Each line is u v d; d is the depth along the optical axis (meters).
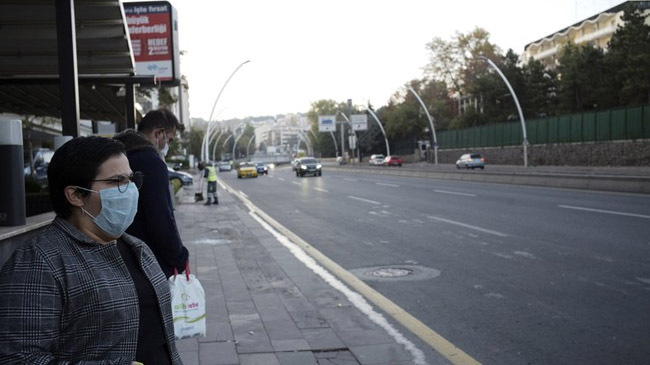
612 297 6.72
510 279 7.84
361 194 24.98
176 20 22.97
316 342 5.35
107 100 15.32
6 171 5.29
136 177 2.22
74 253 1.94
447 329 5.85
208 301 6.86
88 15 8.90
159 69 22.72
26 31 9.25
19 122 5.41
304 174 49.69
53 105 15.55
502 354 5.10
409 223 14.33
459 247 10.54
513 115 61.03
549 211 15.02
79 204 2.05
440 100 77.62
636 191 19.28
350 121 84.19
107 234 2.13
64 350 1.88
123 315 1.98
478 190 24.02
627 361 4.84
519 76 60.59
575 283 7.44
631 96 45.50
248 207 21.08
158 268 2.37
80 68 12.00
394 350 5.18
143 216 3.24
